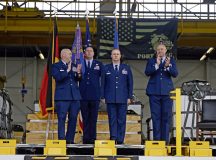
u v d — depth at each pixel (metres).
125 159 10.73
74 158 10.71
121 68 12.59
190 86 13.16
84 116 12.90
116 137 12.32
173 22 19.94
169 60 12.45
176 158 10.79
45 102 13.25
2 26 22.05
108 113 12.47
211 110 13.16
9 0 23.89
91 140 12.84
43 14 22.73
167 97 12.45
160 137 12.50
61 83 12.11
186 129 16.06
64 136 11.95
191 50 29.09
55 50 13.52
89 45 13.83
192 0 27.64
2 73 29.31
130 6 26.20
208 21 22.42
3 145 11.27
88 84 12.84
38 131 13.94
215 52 28.91
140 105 18.03
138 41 19.89
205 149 11.31
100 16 23.58
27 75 29.48
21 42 23.45
